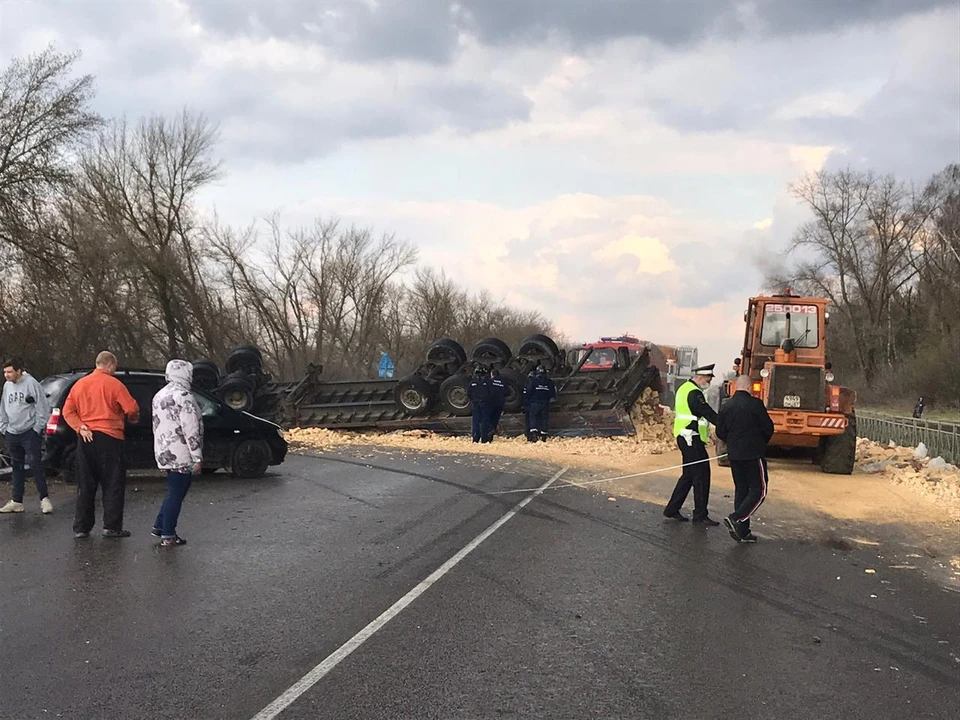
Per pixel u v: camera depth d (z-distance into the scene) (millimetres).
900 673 5309
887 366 65375
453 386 21375
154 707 4512
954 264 61688
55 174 22797
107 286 28391
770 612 6578
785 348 15406
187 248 39000
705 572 7824
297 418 22172
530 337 22688
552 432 20688
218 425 13602
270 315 48094
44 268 22328
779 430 14922
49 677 4914
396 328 64000
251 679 4938
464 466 15469
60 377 12641
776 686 5027
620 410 20469
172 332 36969
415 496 11891
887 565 8336
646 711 4609
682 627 6141
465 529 9547
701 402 10242
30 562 7699
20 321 22094
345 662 5254
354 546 8594
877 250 68625
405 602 6590
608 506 11352
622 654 5523
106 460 8828
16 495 10336
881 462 17203
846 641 5918
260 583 7078
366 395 22219
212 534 9117
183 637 5660
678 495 10430
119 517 8883
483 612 6383
